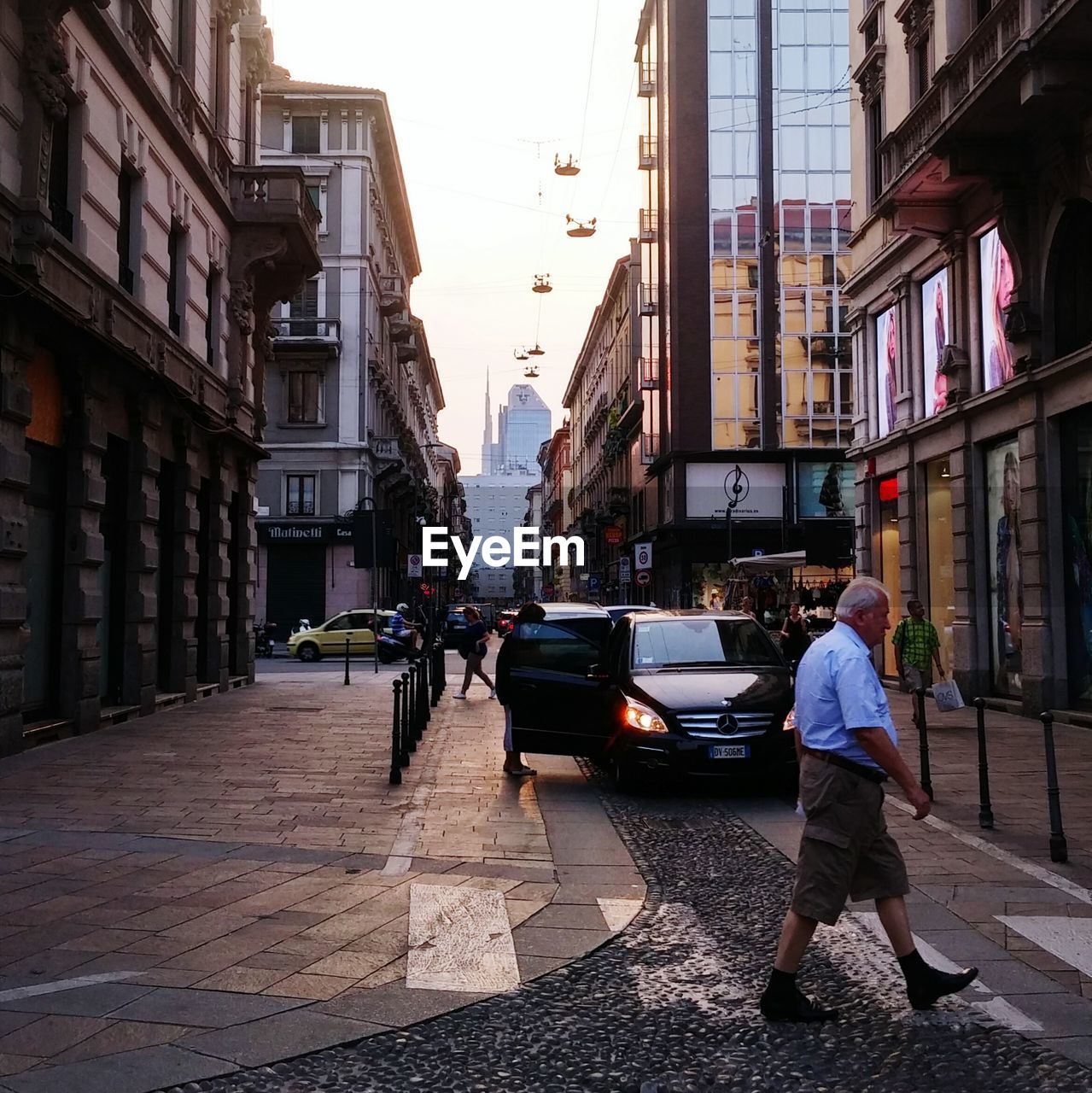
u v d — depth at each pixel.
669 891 6.54
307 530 42.31
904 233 20.31
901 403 21.12
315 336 42.66
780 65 44.16
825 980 4.91
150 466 15.84
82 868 6.81
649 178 50.50
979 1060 4.00
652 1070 3.93
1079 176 14.35
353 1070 3.91
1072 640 15.20
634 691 9.94
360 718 15.78
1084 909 6.08
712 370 43.69
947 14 17.58
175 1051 4.02
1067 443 15.30
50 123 11.62
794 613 20.23
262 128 43.75
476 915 5.94
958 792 9.73
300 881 6.57
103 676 15.24
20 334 11.40
